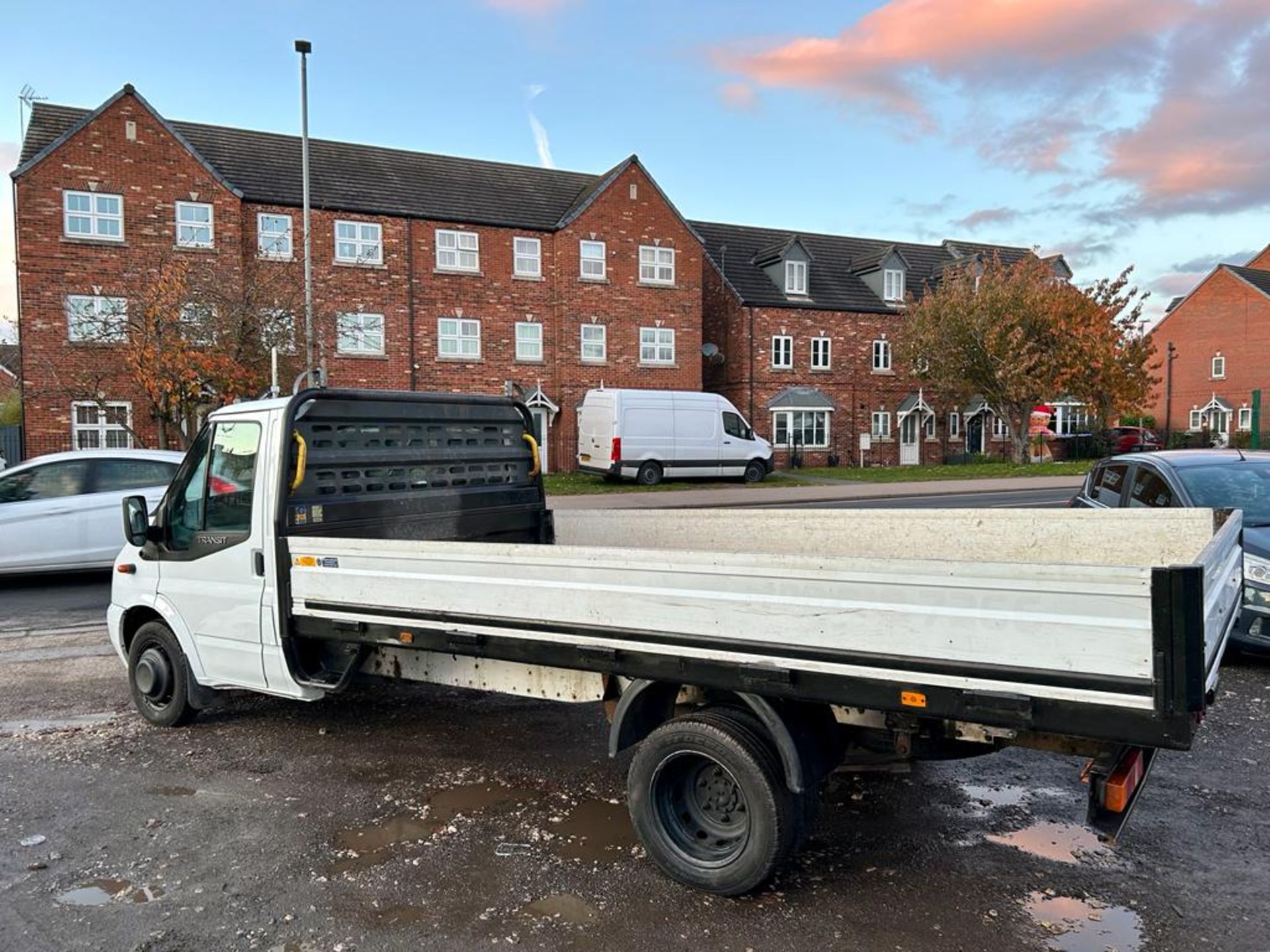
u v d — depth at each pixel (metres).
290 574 4.82
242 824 4.32
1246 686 6.21
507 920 3.40
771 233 39.50
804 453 34.53
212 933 3.34
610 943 3.24
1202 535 4.60
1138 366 31.70
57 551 10.75
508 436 6.58
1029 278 30.83
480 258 28.92
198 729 5.75
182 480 5.57
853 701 3.11
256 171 26.59
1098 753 3.07
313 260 26.33
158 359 17.62
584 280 30.08
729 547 6.00
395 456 5.64
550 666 3.92
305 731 5.70
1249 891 3.55
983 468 30.77
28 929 3.39
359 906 3.53
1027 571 2.76
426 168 30.06
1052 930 3.28
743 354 34.09
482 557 4.00
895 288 37.34
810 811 3.56
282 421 4.94
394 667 4.81
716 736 3.47
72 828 4.30
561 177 32.66
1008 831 4.12
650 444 25.33
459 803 4.54
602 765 5.06
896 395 36.78
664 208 31.30
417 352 27.97
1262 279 52.75
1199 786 4.57
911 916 3.39
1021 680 2.78
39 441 22.78
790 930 3.31
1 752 5.36
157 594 5.66
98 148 23.31
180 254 23.53
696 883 3.56
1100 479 8.95
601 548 3.66
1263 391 50.84
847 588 3.10
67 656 7.64
